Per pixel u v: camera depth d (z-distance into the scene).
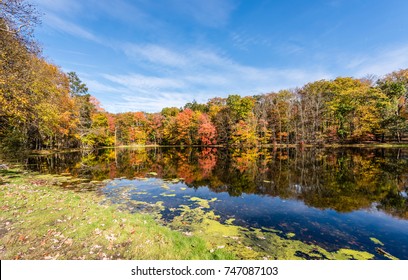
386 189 10.58
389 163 17.95
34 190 8.66
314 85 48.41
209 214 7.25
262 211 7.62
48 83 17.58
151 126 60.28
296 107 45.75
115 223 5.46
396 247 5.17
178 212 7.41
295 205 8.32
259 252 4.76
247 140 42.47
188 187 11.29
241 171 16.27
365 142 37.25
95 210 6.54
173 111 68.75
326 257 4.63
